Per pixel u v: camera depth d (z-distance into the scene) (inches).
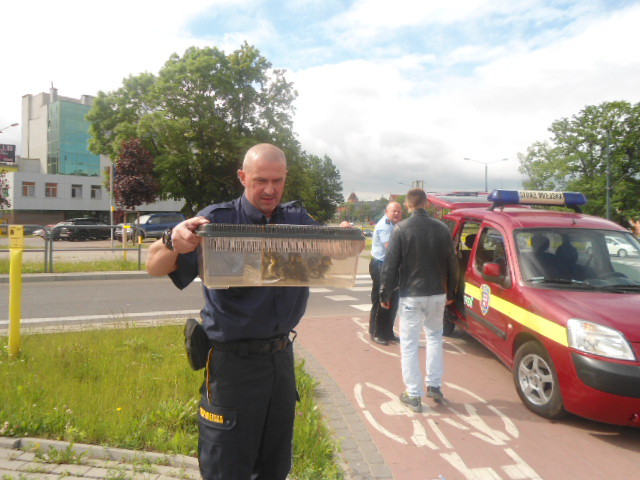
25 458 130.1
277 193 91.4
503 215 239.8
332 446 143.9
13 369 193.3
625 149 1781.5
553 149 1893.5
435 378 187.0
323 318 340.5
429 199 358.3
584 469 141.2
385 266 184.5
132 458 131.0
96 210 2490.2
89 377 188.2
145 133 1280.8
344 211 4431.6
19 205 2288.4
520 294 194.1
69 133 2699.3
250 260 80.7
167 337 255.8
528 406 179.8
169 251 83.5
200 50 1398.9
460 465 141.9
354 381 210.2
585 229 220.2
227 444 88.0
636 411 148.9
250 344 88.6
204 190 1390.3
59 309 367.9
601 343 154.4
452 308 267.7
